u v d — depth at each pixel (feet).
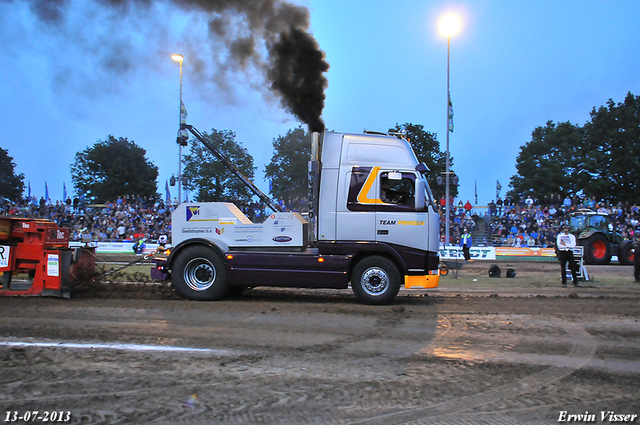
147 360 15.48
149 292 29.19
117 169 166.20
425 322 21.81
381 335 19.29
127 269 47.93
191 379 13.75
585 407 12.24
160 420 11.11
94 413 11.44
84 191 166.61
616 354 16.85
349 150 26.66
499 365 15.47
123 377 13.85
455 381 13.92
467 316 23.27
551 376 14.47
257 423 11.03
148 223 95.66
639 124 140.87
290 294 30.83
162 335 18.83
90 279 28.66
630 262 58.90
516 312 24.47
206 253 27.02
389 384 13.60
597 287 37.17
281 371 14.60
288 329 20.13
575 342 18.44
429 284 25.91
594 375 14.60
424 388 13.34
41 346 16.97
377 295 25.95
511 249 72.74
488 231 89.76
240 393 12.76
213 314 23.03
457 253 73.46
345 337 18.92
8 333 18.83
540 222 84.43
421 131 111.55
